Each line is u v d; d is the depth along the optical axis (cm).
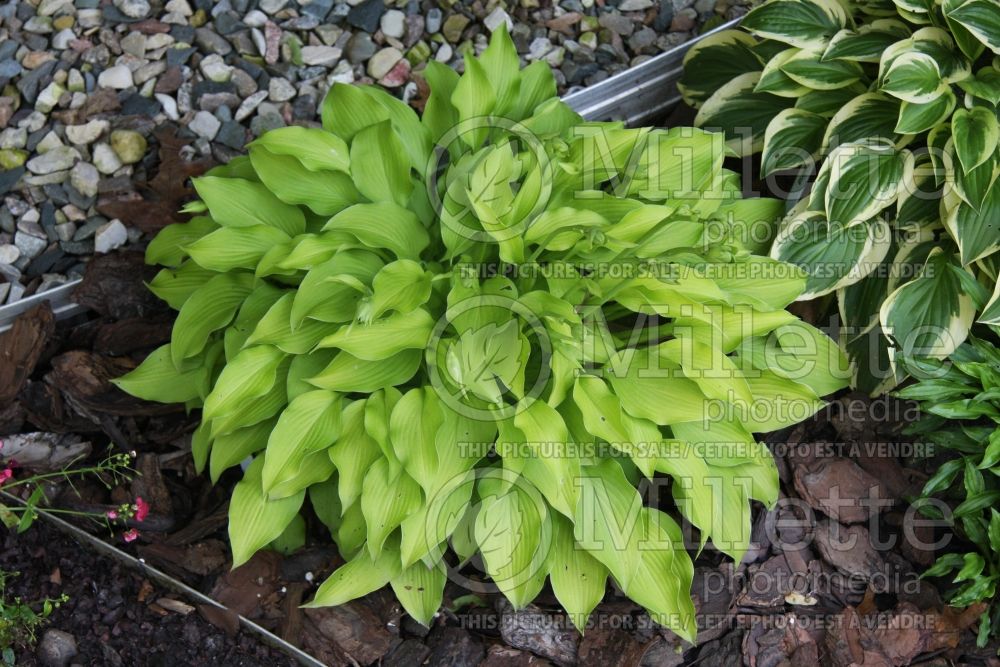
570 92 175
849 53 158
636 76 173
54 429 161
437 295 152
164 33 176
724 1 179
